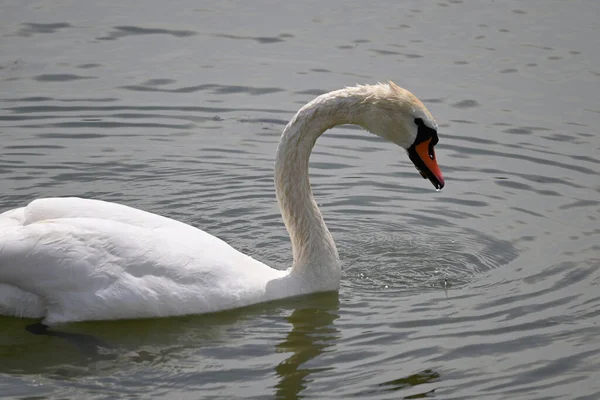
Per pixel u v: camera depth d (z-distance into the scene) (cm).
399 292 1204
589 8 2248
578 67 1945
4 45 2020
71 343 1046
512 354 1037
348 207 1480
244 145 1675
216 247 1159
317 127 1182
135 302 1073
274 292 1163
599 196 1496
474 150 1659
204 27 2141
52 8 2216
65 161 1585
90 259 1070
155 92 1858
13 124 1712
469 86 1877
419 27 2156
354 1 2300
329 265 1201
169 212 1431
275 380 980
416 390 962
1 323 1084
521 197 1504
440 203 1491
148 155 1627
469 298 1179
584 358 1027
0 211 1380
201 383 972
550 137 1694
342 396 951
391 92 1166
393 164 1634
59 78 1894
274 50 2038
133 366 1005
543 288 1202
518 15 2214
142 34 2097
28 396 939
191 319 1101
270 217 1438
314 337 1075
